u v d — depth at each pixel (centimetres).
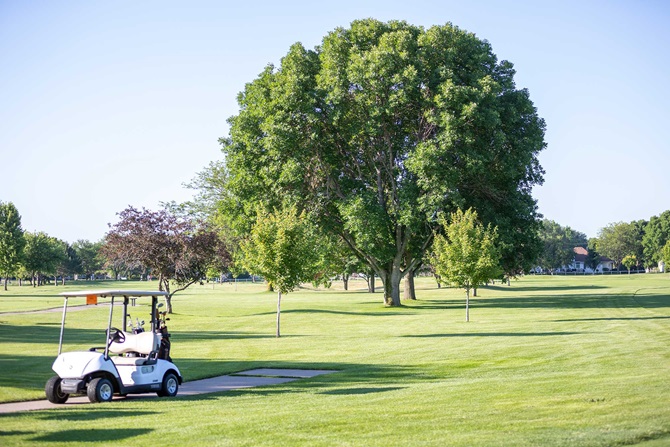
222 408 1310
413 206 4403
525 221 4947
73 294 1479
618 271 18062
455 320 3881
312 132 4481
